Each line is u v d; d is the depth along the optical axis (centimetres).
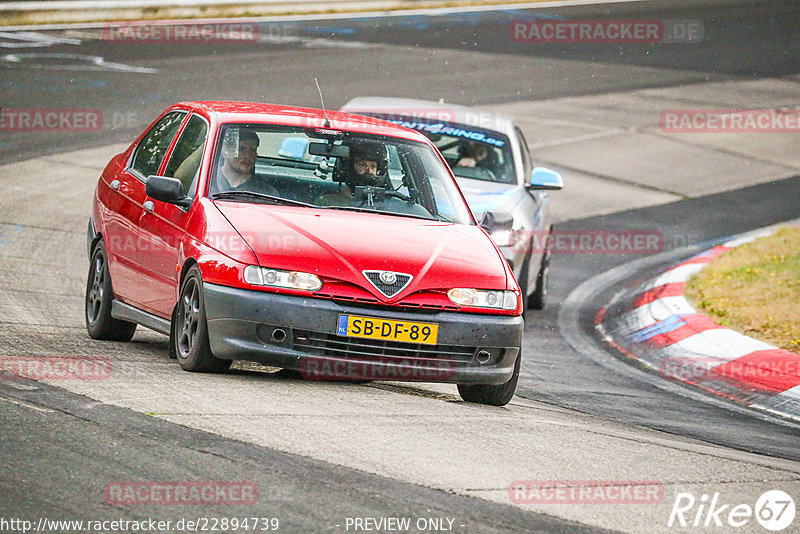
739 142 8081
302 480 1705
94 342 2897
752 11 14150
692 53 11469
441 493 1702
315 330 2306
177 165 2783
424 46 10688
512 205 3750
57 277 3912
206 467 1733
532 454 1998
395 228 2541
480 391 2558
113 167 3166
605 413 2688
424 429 2100
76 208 5181
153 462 1739
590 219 6009
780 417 2905
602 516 1670
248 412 2083
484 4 13238
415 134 2947
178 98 7531
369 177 2727
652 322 3969
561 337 3828
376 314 2320
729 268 4606
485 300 2419
